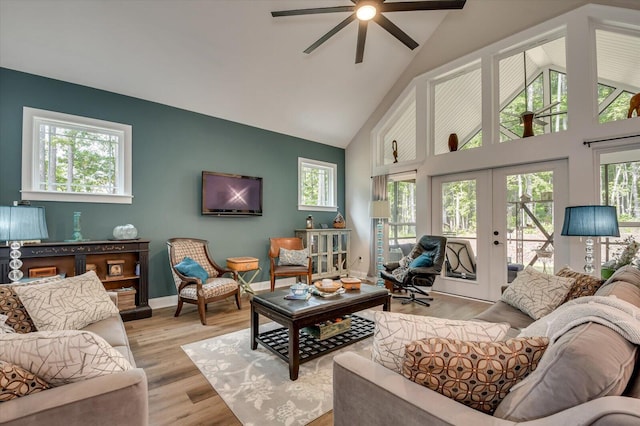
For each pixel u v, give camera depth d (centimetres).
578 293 212
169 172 405
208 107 433
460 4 253
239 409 180
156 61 351
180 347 265
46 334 100
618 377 73
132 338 285
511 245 400
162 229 398
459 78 466
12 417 83
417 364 94
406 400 91
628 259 265
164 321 332
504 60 421
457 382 91
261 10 342
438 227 473
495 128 410
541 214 375
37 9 277
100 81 350
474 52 425
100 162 363
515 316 220
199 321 333
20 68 312
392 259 557
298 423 169
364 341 276
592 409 65
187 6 314
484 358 92
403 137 546
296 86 454
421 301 411
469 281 437
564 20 349
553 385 77
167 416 174
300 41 390
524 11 384
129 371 106
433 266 394
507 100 416
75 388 95
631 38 326
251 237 490
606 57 337
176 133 413
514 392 89
